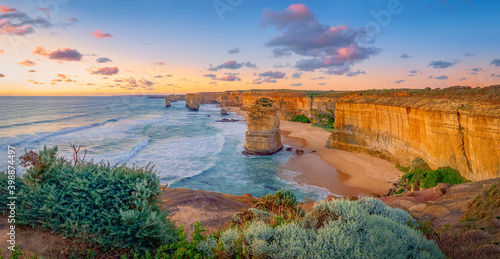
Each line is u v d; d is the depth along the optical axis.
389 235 4.86
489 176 19.61
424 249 4.80
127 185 5.75
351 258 4.21
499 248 5.29
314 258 4.32
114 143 47.03
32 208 5.44
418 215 11.84
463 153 23.09
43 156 6.04
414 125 30.75
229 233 5.33
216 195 14.93
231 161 38.09
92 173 5.96
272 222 6.46
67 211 5.39
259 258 4.66
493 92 22.27
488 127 19.72
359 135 42.84
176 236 6.29
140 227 5.38
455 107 24.09
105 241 5.14
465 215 9.95
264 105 43.06
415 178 26.06
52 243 5.06
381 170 33.12
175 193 14.12
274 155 42.19
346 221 5.20
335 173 32.44
